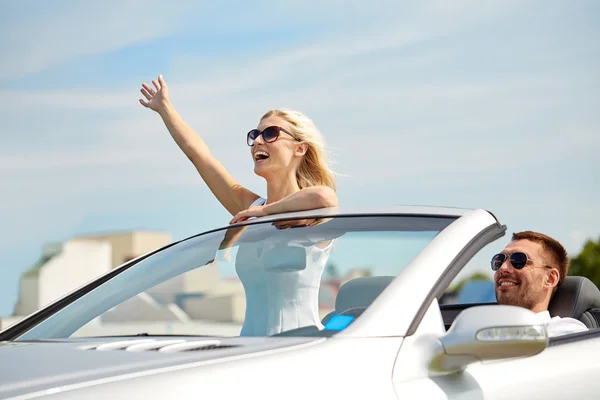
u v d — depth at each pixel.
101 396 3.67
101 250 50.44
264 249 5.25
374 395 4.14
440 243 4.88
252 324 4.82
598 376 5.38
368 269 4.80
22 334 5.23
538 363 5.10
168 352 4.23
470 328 4.38
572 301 7.05
